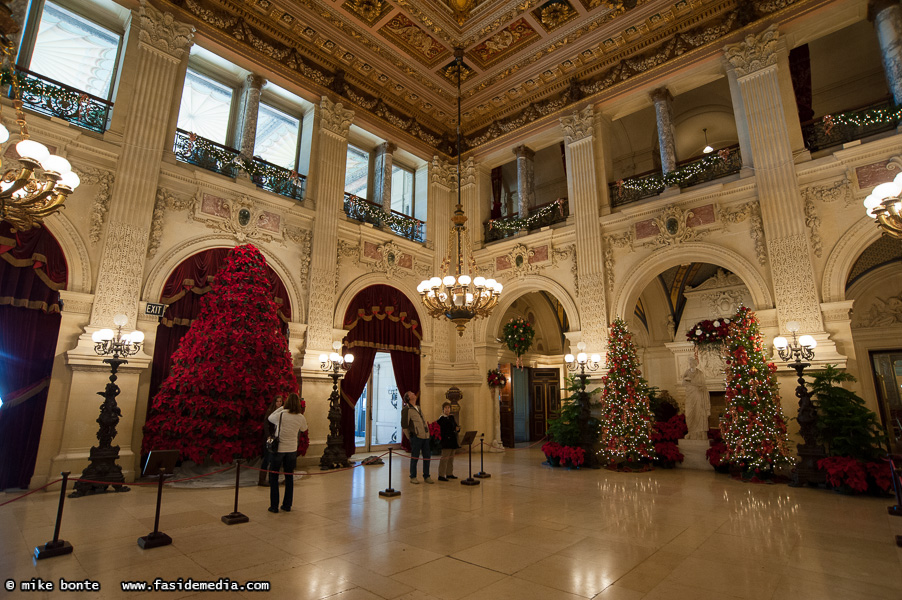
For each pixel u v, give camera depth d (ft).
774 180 27.81
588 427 30.45
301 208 33.35
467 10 33.47
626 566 12.15
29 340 22.20
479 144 44.11
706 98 41.83
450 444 24.98
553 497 20.59
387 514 17.43
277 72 33.65
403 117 41.88
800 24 28.78
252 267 27.53
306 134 35.99
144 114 26.73
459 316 23.88
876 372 34.22
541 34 35.01
